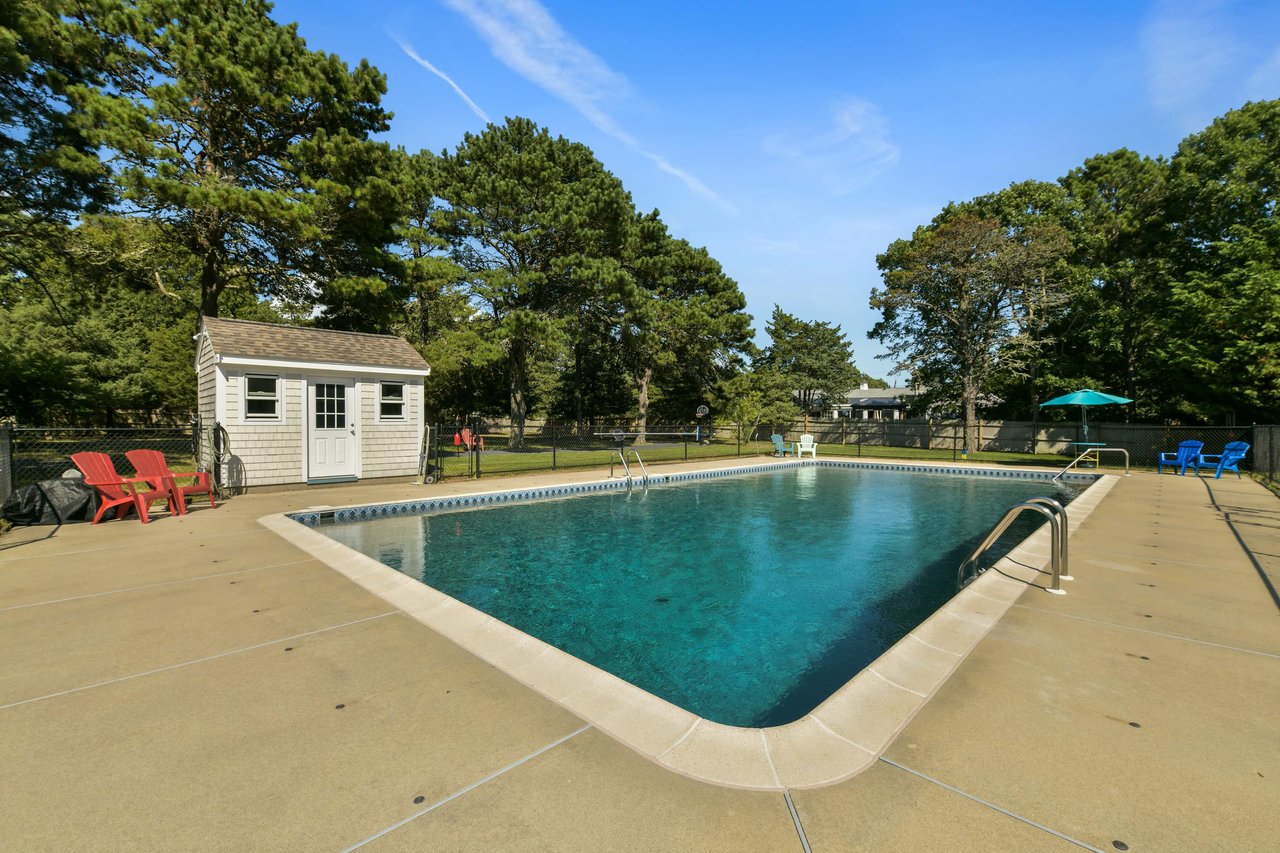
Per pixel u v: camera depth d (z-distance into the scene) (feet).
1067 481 49.14
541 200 69.10
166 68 47.42
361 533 26.81
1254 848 5.62
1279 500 31.73
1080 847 5.62
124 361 73.20
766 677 13.10
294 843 5.68
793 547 25.82
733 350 103.65
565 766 7.07
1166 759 7.21
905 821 6.03
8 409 52.85
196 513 26.05
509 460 59.41
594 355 122.11
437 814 6.13
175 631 11.68
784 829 5.91
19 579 15.37
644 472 46.80
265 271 58.29
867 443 101.91
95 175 44.57
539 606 17.90
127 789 6.55
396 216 56.59
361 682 9.40
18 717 8.17
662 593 19.31
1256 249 51.88
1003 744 7.55
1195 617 12.69
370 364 38.42
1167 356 59.16
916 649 10.77
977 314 78.64
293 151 49.01
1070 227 76.43
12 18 39.93
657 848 5.61
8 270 55.06
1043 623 12.27
